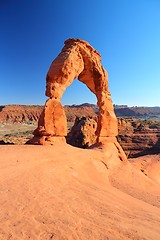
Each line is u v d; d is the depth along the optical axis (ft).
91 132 192.03
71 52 64.64
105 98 77.41
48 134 58.34
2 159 38.75
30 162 39.68
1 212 22.21
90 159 57.67
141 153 195.83
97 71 74.13
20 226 20.51
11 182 29.91
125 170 67.05
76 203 28.40
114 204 32.04
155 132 219.41
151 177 77.05
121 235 22.13
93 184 41.86
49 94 61.52
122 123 225.76
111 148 74.02
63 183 35.73
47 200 26.99
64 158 48.75
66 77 62.80
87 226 22.80
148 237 22.70
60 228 21.36
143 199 45.09
